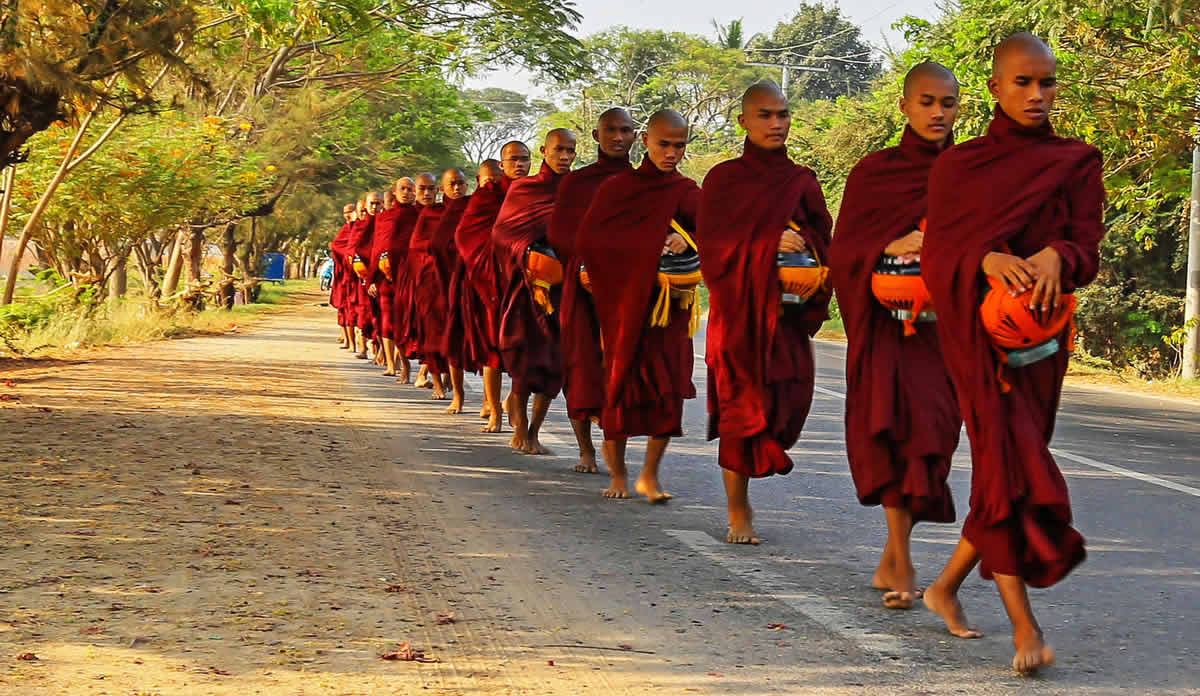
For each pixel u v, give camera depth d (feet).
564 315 42.04
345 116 184.85
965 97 99.91
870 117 189.06
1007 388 22.52
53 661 22.74
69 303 113.60
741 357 32.37
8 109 58.29
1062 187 22.45
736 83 325.42
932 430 27.14
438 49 149.38
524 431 50.72
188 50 65.82
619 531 35.88
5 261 139.64
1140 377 115.03
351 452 48.78
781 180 31.86
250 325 147.84
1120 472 48.14
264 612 26.30
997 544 22.77
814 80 368.68
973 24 103.76
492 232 49.32
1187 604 28.58
